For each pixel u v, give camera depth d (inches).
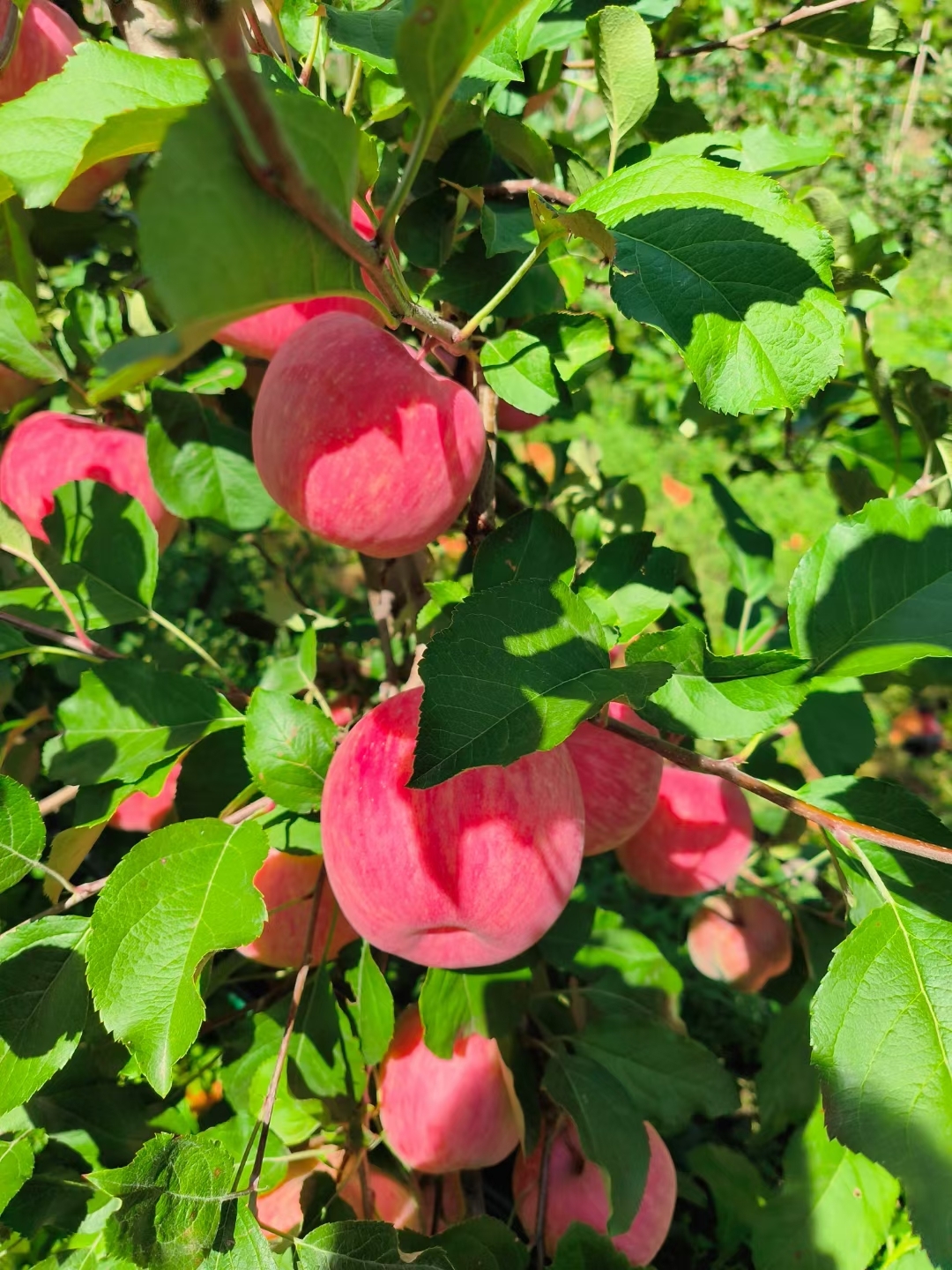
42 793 23.7
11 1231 13.4
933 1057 9.3
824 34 18.1
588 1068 15.1
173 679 13.3
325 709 15.3
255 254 5.2
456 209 14.0
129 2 12.3
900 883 10.3
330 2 12.9
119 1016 9.2
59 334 17.7
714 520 63.7
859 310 17.2
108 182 16.7
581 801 12.1
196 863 10.2
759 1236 16.2
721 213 9.6
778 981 22.2
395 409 11.2
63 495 14.1
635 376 61.3
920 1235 8.6
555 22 14.9
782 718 10.5
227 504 16.1
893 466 19.1
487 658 8.8
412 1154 14.8
